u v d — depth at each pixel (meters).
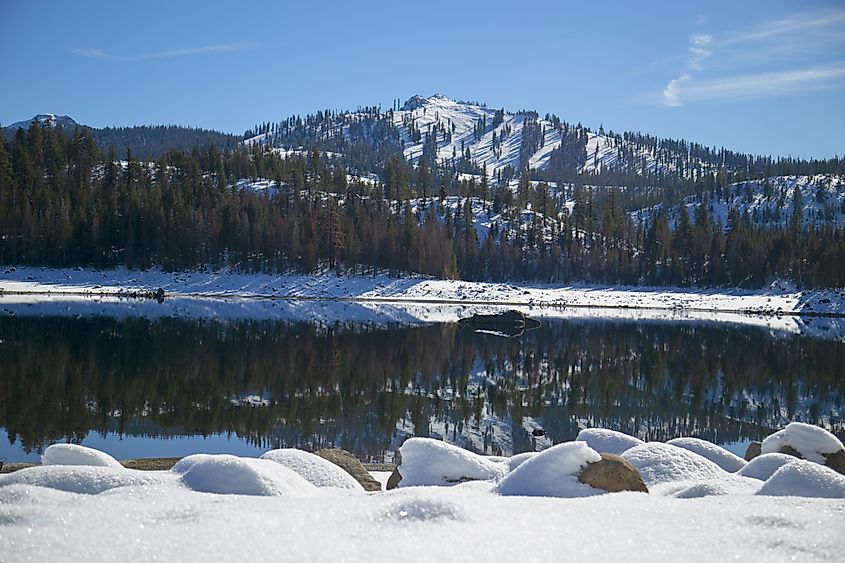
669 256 105.94
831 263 87.94
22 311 49.38
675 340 45.84
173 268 84.00
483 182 143.75
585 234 121.44
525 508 4.93
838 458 8.80
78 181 103.38
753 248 98.75
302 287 82.31
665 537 4.26
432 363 31.95
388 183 134.88
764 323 64.25
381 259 89.81
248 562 3.72
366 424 19.22
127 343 33.84
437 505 4.70
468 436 18.36
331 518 4.55
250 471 5.88
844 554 3.96
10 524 4.39
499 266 100.50
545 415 21.27
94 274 79.75
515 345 40.53
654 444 8.23
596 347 40.59
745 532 4.34
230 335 39.34
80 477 5.83
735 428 19.86
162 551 3.88
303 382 25.55
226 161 140.88
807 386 27.62
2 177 91.81
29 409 19.25
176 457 14.08
